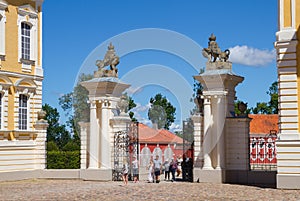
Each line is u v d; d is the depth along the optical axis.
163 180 33.59
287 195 24.34
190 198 23.47
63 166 46.12
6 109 36.34
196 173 32.34
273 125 65.19
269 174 31.27
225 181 31.94
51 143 61.94
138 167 32.50
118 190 27.31
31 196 24.83
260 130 64.69
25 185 32.00
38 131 38.47
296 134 26.86
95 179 34.44
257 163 37.59
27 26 38.84
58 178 36.50
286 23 27.53
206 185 30.12
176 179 34.06
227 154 32.38
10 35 37.00
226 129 32.50
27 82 38.19
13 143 36.38
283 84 27.27
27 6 38.50
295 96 27.03
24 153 37.19
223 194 25.08
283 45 27.28
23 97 38.16
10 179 35.59
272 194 24.84
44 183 33.44
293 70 27.14
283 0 27.62
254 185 29.97
